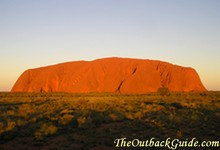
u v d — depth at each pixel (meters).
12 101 39.66
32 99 45.09
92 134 16.02
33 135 15.75
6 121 18.88
